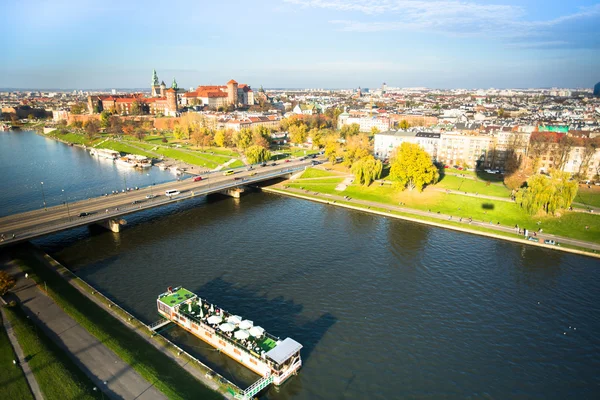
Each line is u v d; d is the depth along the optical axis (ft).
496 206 598.34
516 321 337.72
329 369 278.05
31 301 341.00
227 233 522.88
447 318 339.98
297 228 544.62
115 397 236.84
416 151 651.66
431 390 262.06
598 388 267.59
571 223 540.11
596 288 392.47
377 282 397.60
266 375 262.06
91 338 291.58
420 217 581.53
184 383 251.60
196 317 314.76
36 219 489.67
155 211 615.57
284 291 377.50
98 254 453.99
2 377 247.50
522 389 265.13
